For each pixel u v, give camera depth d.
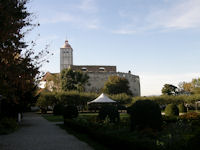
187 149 6.51
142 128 11.04
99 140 11.42
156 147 6.80
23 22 9.34
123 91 86.06
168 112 32.44
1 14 7.98
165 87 85.81
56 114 44.28
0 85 8.83
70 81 78.31
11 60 8.66
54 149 10.14
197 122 12.05
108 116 15.50
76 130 16.94
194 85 92.88
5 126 17.84
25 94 21.56
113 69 116.38
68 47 145.00
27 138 13.78
